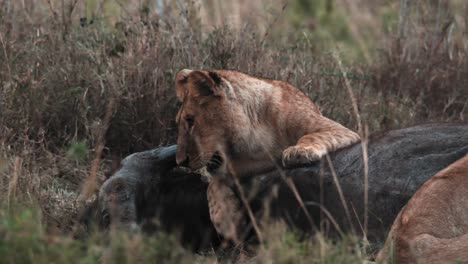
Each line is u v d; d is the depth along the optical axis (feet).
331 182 32.50
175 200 35.60
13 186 30.55
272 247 26.37
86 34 45.88
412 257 25.66
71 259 23.99
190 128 36.37
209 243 35.29
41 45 44.91
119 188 33.60
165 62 43.78
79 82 42.65
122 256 24.76
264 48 47.39
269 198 32.32
